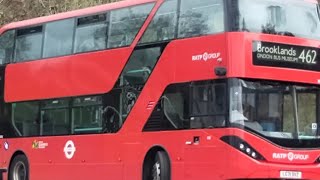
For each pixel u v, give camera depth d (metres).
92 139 15.72
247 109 12.69
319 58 13.77
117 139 15.03
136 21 15.01
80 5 27.78
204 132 12.98
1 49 19.02
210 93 12.98
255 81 12.87
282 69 13.17
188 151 13.27
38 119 17.44
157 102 14.10
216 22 13.14
